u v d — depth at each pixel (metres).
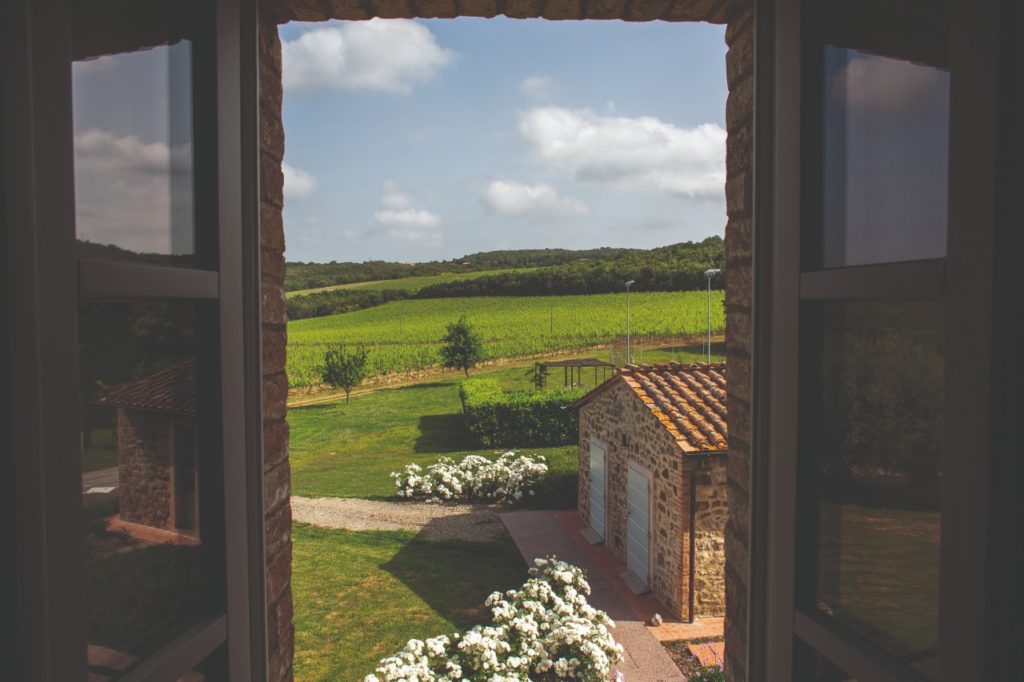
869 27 1.19
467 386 22.50
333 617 9.03
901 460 1.11
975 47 0.80
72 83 0.91
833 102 1.33
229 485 1.43
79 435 0.89
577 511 13.50
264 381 1.78
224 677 1.42
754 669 1.63
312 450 21.33
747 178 1.85
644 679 6.88
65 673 0.84
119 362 1.06
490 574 10.44
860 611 1.23
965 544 0.82
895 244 1.12
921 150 1.04
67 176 0.87
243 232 1.54
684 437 7.95
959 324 0.84
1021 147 0.75
